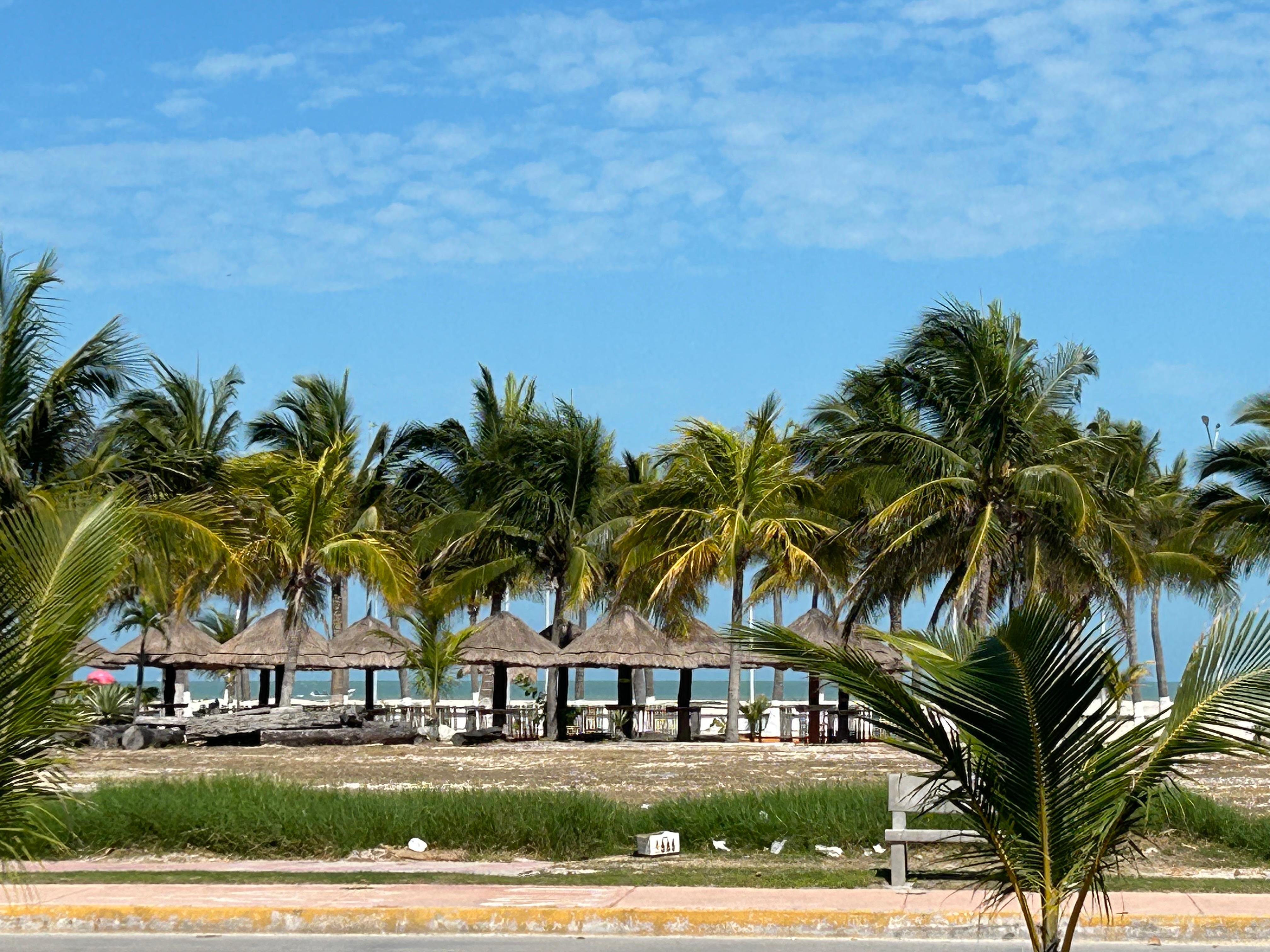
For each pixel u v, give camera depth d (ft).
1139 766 25.67
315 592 138.82
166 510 82.84
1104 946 36.04
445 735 137.18
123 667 141.08
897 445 116.47
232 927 38.47
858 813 51.49
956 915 37.27
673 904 39.01
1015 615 24.21
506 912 38.19
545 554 143.84
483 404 172.04
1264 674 25.08
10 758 26.96
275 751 114.32
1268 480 134.82
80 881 43.96
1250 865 47.34
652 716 146.92
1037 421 118.21
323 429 170.91
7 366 83.35
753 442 128.06
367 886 42.91
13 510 29.22
